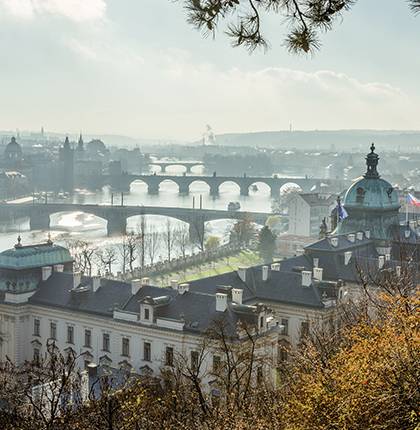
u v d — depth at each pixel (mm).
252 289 151500
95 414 62719
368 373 43812
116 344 135125
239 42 30031
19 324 148375
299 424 45781
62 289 148750
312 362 66625
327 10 29844
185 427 64375
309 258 171125
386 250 180125
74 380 75000
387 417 41656
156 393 83500
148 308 129875
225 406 71438
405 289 81688
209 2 29844
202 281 148750
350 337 62156
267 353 115250
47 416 65062
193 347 123688
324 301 141125
